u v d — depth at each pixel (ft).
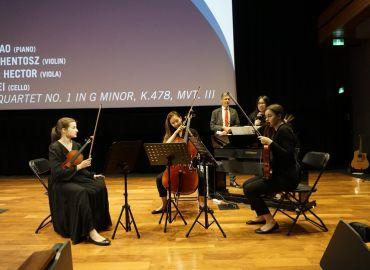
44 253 4.00
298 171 11.24
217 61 21.90
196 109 22.58
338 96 26.55
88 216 10.63
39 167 11.71
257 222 12.17
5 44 21.86
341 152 26.35
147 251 9.88
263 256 9.36
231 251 9.75
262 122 15.46
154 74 21.99
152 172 24.44
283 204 13.79
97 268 8.81
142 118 23.09
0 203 16.06
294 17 22.30
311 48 22.43
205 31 21.80
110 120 23.11
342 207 14.05
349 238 4.80
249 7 22.09
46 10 21.76
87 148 23.47
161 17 21.77
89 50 21.90
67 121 11.63
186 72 21.94
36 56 21.91
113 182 21.15
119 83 22.04
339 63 27.32
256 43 22.21
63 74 21.98
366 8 17.17
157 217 13.25
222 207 14.37
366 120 24.59
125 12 21.80
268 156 11.00
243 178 21.66
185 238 10.86
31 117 23.18
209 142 22.84
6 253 9.99
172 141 13.30
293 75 22.45
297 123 23.62
